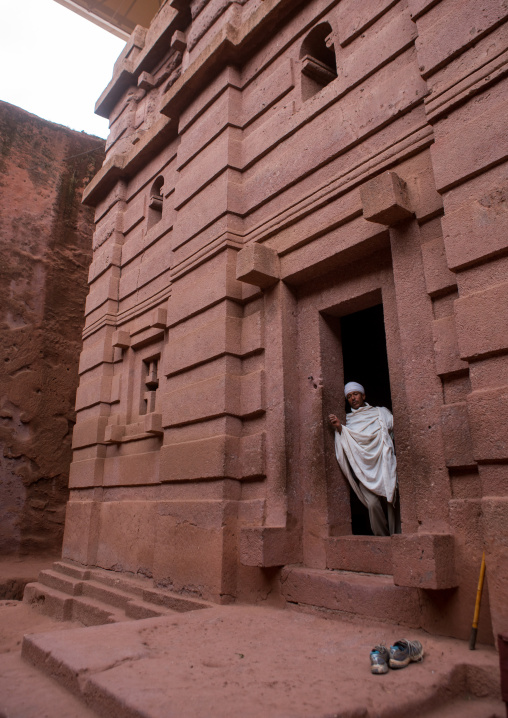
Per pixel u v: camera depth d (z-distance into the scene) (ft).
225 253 20.77
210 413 19.61
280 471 17.72
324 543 16.87
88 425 29.73
